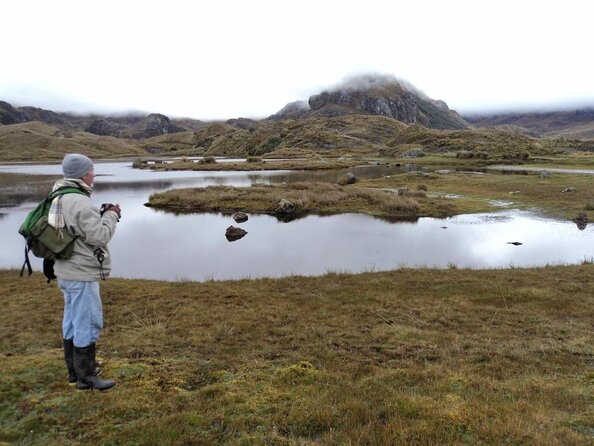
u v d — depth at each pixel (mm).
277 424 6090
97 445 5496
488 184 60406
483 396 7031
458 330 11922
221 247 28672
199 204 46469
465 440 5602
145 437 5641
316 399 6836
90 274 5941
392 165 117125
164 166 121562
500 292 15992
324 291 16266
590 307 14109
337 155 180125
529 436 5609
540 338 11148
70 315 6477
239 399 6852
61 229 5547
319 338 10914
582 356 9844
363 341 10695
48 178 88062
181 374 8031
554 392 7348
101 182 76875
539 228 34188
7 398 6691
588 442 5477
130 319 12656
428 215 40469
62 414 6227
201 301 14727
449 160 128250
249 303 14484
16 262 25469
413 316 13188
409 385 7711
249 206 44906
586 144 190250
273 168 110312
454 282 17547
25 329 11836
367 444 5582
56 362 8203
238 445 5484
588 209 41125
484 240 30297
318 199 45656
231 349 9953
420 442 5562
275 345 10281
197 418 6129
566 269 19781
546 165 101438
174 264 24453
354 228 35000
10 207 48562
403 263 24281
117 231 34188
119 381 7531
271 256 26219
